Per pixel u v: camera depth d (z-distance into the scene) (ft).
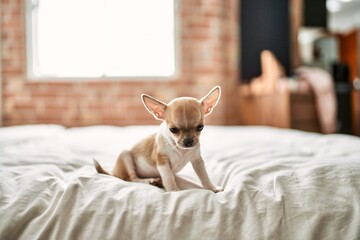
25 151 4.34
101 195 2.44
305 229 2.11
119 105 10.55
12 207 2.30
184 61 10.48
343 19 11.76
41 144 5.03
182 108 2.90
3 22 10.28
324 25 11.76
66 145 4.99
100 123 10.57
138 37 10.90
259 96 9.86
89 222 2.22
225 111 10.84
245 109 10.78
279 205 2.27
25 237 2.14
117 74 10.98
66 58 10.90
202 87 10.59
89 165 3.72
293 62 11.68
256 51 11.08
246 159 3.62
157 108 3.17
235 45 10.92
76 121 10.56
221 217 2.21
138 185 2.69
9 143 4.74
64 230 2.18
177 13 10.38
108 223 2.22
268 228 2.14
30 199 2.42
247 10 10.98
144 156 3.15
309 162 3.14
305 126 8.53
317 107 8.52
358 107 10.27
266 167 2.95
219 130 6.77
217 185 3.09
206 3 10.42
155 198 2.40
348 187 2.39
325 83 8.55
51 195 2.55
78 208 2.32
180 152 2.94
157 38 10.91
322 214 2.18
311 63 11.73
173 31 10.50
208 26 10.47
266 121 9.48
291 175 2.63
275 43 11.23
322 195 2.33
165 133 2.98
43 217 2.26
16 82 10.41
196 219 2.22
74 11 10.74
